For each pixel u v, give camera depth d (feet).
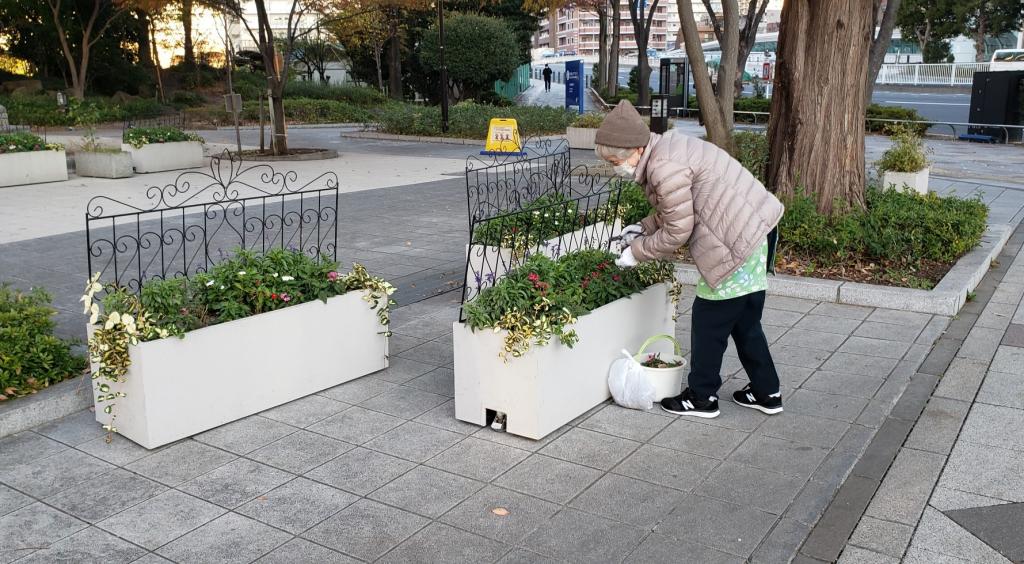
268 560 10.84
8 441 14.42
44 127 85.10
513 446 14.15
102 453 13.96
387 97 126.31
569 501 12.26
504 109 81.76
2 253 28.84
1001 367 17.66
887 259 24.36
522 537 11.32
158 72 118.42
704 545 11.09
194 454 13.92
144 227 33.73
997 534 11.40
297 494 12.56
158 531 11.55
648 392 15.31
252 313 15.44
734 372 17.57
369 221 35.24
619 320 15.93
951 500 12.34
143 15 120.16
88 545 11.19
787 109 27.12
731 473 13.08
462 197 41.50
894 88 153.58
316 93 120.37
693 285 24.02
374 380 17.30
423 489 12.68
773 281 23.17
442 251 29.37
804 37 26.43
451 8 129.29
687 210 13.62
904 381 16.88
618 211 25.02
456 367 14.97
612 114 13.79
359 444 14.28
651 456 13.70
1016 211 36.88
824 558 10.91
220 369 14.79
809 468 13.24
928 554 10.96
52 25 108.06
